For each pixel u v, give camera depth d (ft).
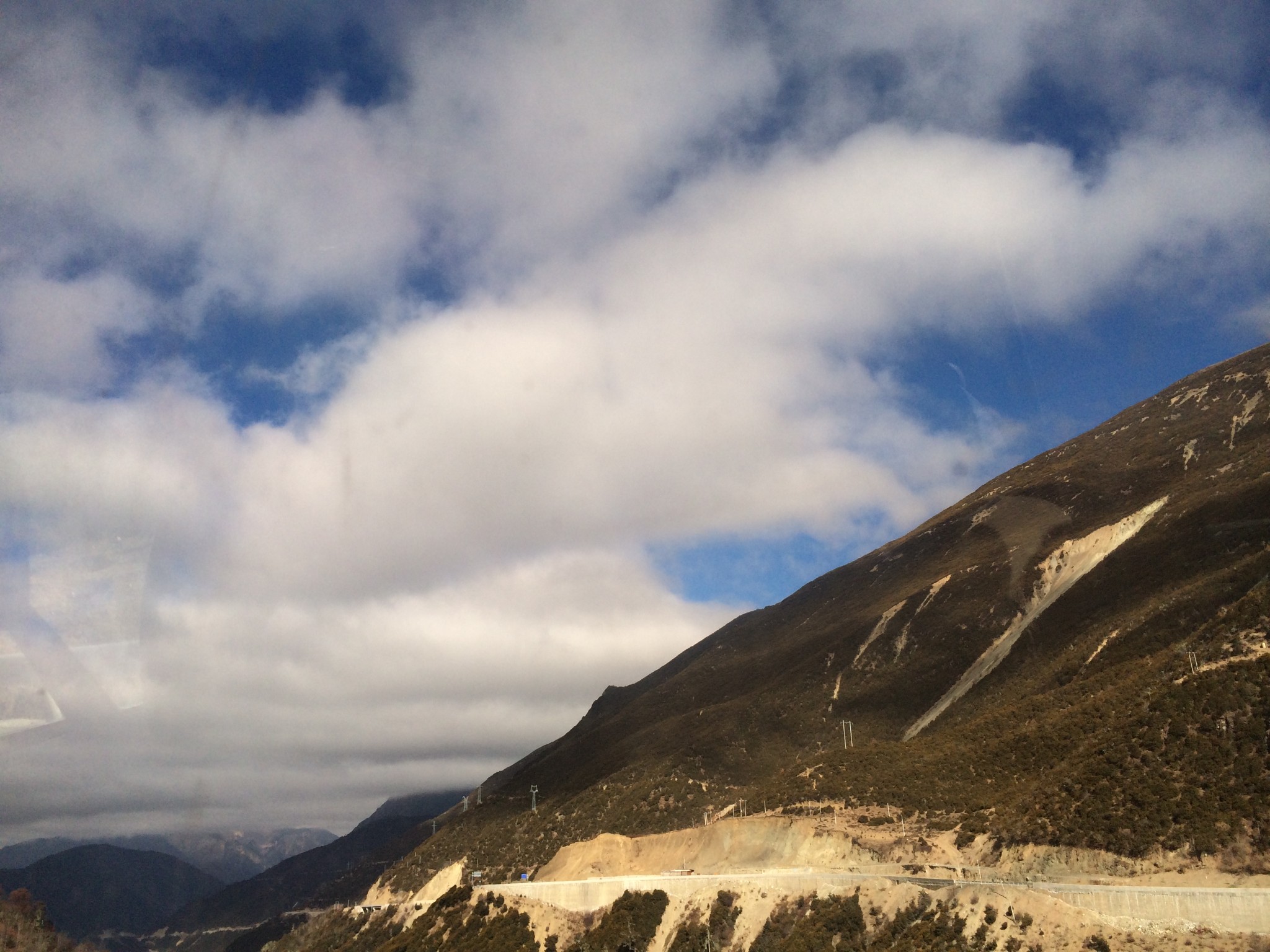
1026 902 249.55
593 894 407.03
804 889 327.47
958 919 260.42
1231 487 543.80
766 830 399.03
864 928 288.92
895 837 351.67
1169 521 564.30
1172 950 213.66
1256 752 273.95
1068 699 412.36
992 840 316.19
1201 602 423.23
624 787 601.21
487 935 406.62
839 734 598.34
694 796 542.98
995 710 478.59
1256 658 308.40
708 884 360.89
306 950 595.06
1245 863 245.65
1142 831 272.72
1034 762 362.74
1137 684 363.35
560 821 601.21
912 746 458.09
